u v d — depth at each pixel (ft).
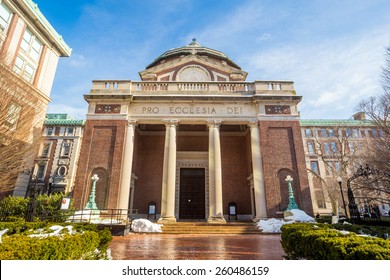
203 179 78.33
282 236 25.32
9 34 72.49
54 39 90.17
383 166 53.72
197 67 83.30
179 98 67.77
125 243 36.24
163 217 58.70
